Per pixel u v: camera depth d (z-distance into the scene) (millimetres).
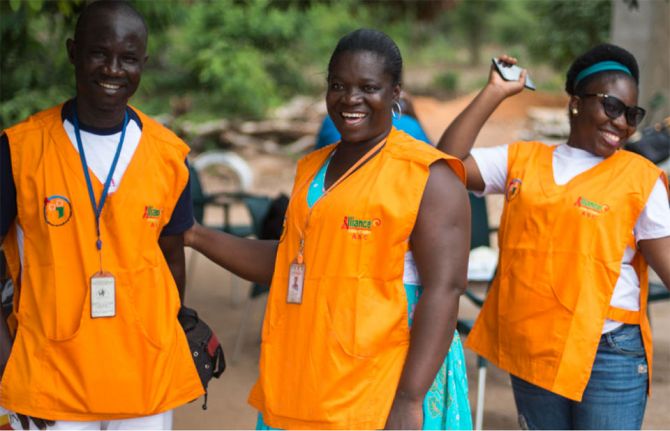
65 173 2736
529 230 3170
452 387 2674
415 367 2521
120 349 2773
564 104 18391
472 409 4988
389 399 2541
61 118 2795
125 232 2756
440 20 30688
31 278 2762
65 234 2738
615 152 3197
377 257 2543
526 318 3154
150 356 2820
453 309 2531
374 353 2533
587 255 3070
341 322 2543
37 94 7809
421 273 2564
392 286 2557
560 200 3119
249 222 10172
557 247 3113
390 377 2551
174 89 16406
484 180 3332
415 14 19875
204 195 6758
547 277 3113
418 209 2516
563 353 3072
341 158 2680
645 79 9320
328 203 2586
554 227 3119
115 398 2775
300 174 2797
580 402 3160
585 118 3174
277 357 2672
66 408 2752
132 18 2736
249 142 14820
